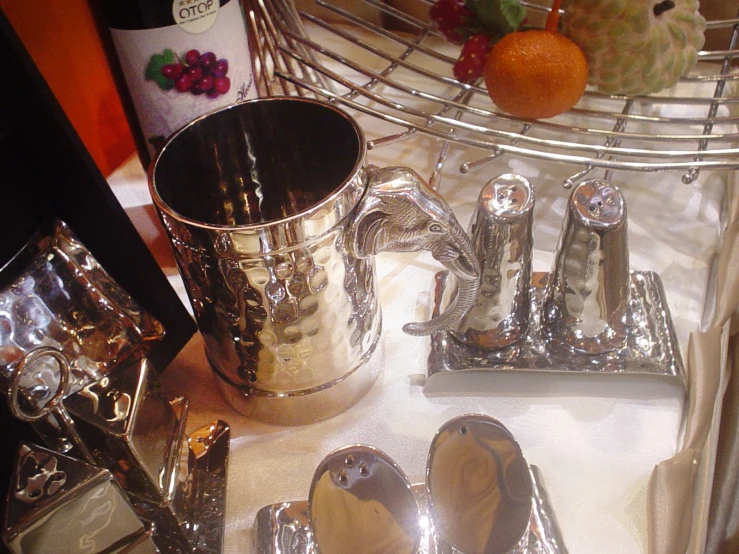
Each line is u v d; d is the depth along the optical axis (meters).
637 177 0.50
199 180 0.35
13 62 0.27
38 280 0.29
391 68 0.52
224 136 0.35
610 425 0.37
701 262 0.45
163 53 0.37
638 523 0.33
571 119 0.55
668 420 0.37
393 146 0.54
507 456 0.30
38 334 0.28
